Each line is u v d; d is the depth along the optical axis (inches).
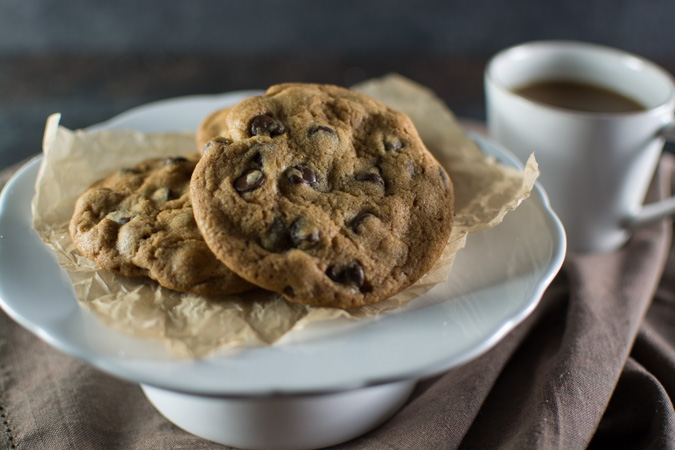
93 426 13.2
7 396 13.6
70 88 29.8
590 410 13.1
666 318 15.8
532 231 13.3
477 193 14.2
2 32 32.0
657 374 14.5
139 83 30.4
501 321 11.8
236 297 12.2
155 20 32.6
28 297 11.9
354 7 32.7
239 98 16.6
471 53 33.2
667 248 17.3
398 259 12.4
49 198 13.6
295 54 33.1
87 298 12.0
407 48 33.4
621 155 15.8
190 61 32.3
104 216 13.1
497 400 13.9
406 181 12.9
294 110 13.1
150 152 14.9
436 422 12.9
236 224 12.0
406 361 11.3
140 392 14.0
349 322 11.9
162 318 11.8
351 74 31.3
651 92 17.3
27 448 12.9
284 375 11.0
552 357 14.1
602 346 13.9
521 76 18.2
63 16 32.0
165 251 12.4
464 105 28.8
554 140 15.9
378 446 12.8
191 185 12.3
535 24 32.5
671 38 31.9
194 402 12.4
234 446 13.0
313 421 12.5
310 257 11.9
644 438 13.5
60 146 14.2
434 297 12.3
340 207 12.4
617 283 15.5
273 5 32.6
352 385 10.9
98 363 11.1
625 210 16.6
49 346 14.4
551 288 15.5
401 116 13.7
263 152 12.5
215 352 11.3
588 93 17.9
